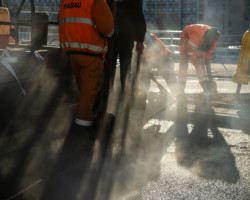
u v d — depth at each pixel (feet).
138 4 13.73
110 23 10.55
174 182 9.45
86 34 10.57
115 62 15.01
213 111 17.98
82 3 10.46
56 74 13.67
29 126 12.25
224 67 41.42
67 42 10.87
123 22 13.96
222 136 13.85
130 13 13.80
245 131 14.60
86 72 11.00
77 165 10.21
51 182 9.04
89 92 11.04
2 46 12.91
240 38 56.90
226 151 12.10
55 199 8.18
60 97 14.02
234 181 9.62
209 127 15.11
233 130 14.71
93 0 10.39
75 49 10.78
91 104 11.13
